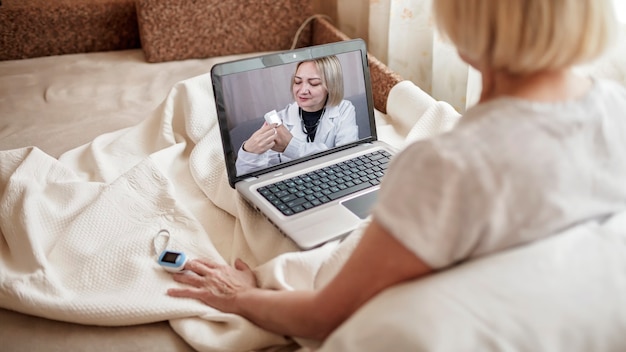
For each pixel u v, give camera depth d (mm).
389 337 618
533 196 624
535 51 616
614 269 643
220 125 1065
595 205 676
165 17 1769
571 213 655
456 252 636
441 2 654
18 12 1798
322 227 984
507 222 629
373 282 683
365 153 1181
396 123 1417
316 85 1147
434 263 635
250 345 853
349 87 1185
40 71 1762
